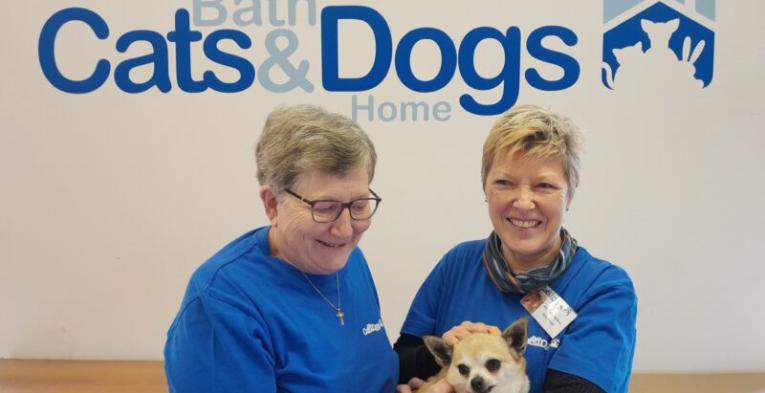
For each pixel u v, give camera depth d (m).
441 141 1.91
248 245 1.08
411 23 1.87
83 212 1.97
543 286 1.14
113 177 1.96
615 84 1.86
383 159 1.92
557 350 1.07
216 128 1.93
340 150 0.94
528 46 1.86
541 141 1.07
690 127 1.86
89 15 1.90
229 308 0.94
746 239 1.89
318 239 0.99
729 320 1.92
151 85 1.92
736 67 1.83
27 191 1.97
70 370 1.92
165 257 1.98
